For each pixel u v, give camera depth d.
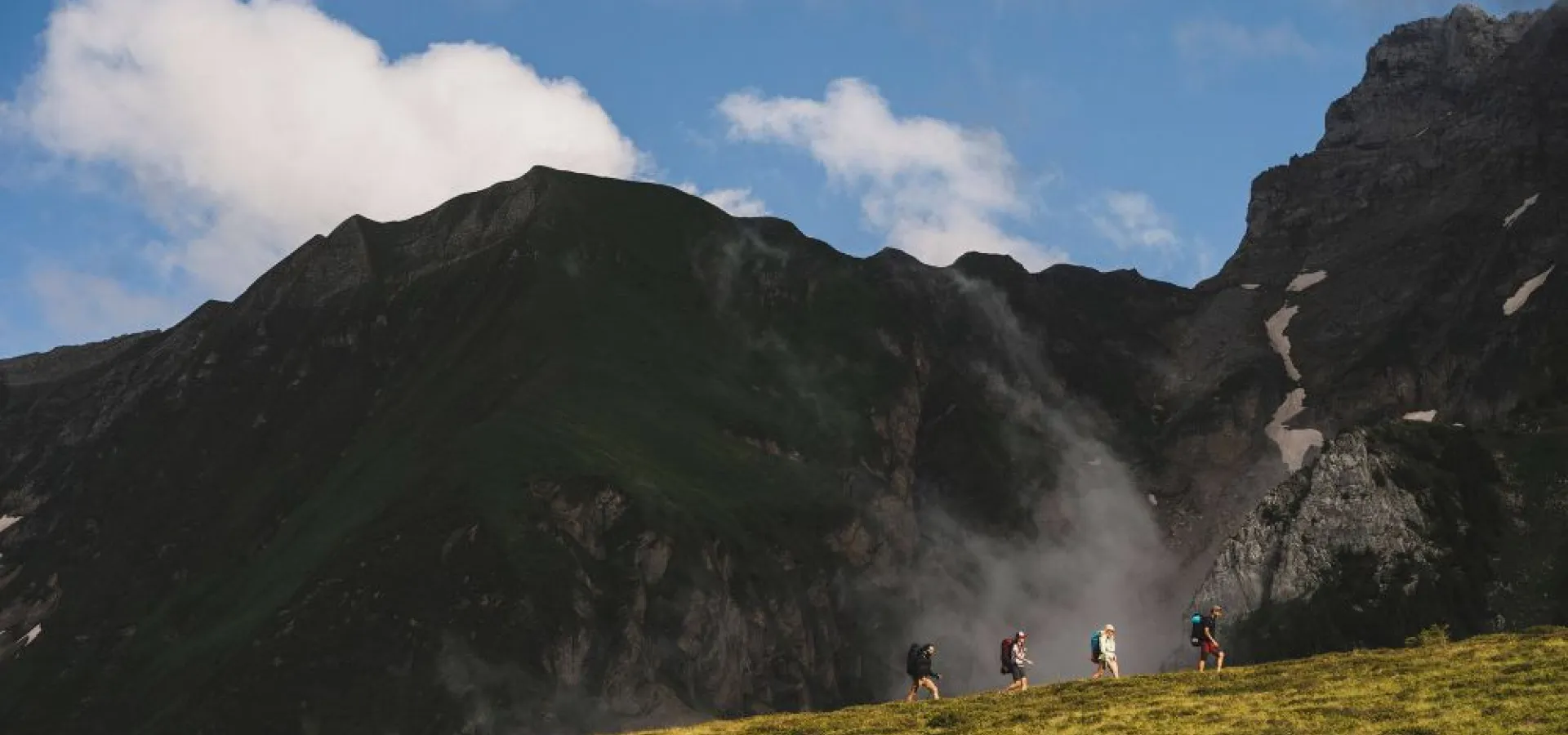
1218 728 63.03
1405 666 72.81
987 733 66.75
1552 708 60.06
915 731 70.38
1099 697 74.56
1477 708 61.78
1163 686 75.62
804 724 77.00
